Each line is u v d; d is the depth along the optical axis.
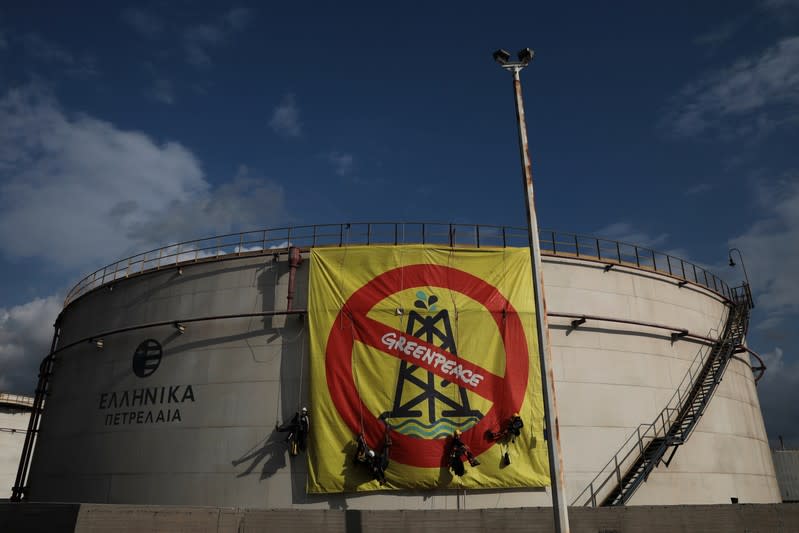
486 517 20.75
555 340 27.14
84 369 30.62
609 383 27.39
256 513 19.88
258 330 26.78
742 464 30.27
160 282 29.58
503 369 25.45
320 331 25.78
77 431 29.31
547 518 20.91
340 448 24.22
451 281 26.48
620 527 21.28
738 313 34.72
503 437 24.59
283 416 25.22
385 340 25.50
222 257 28.56
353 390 24.89
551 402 16.19
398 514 20.48
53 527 17.84
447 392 24.86
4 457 54.16
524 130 19.03
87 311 32.81
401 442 24.16
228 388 26.19
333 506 23.73
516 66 19.86
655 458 26.05
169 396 26.86
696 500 27.56
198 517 19.16
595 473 25.64
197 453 25.50
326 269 26.70
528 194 18.25
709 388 29.52
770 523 22.06
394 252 26.83
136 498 25.77
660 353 29.38
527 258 27.39
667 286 31.30
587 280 28.78
